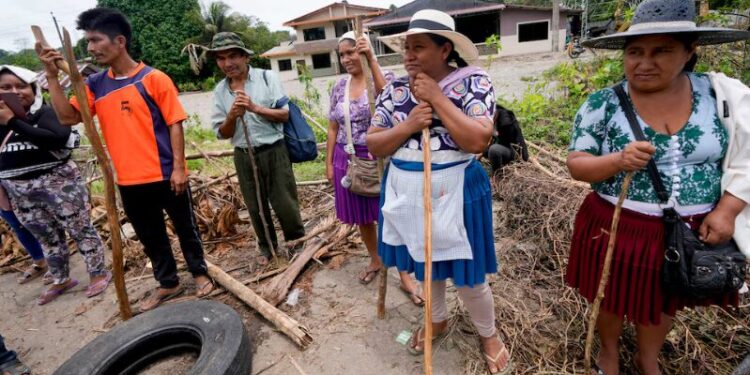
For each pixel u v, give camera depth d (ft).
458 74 5.96
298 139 11.26
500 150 14.79
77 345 9.57
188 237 10.37
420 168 6.27
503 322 8.31
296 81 95.09
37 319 10.65
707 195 5.29
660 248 5.41
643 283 5.59
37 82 10.15
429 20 5.65
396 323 9.00
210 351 7.55
